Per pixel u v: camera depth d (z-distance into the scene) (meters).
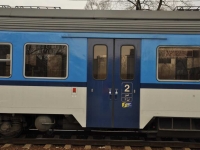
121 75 5.59
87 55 5.58
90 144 5.76
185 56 5.51
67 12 5.79
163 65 5.52
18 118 5.85
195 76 5.49
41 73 5.57
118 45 5.59
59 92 5.55
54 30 5.58
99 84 5.59
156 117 5.75
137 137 6.44
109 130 6.13
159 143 5.77
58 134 6.55
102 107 5.60
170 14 5.71
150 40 5.54
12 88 5.54
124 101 5.59
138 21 5.63
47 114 5.70
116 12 5.76
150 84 5.51
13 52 5.54
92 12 5.77
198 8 6.48
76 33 5.57
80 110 5.55
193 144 5.70
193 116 5.46
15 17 5.68
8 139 5.80
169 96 5.48
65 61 5.57
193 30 5.52
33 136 6.36
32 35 5.55
